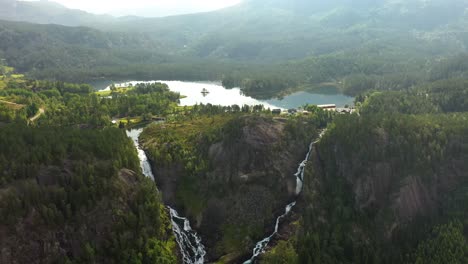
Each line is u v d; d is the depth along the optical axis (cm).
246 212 15400
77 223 11800
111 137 16250
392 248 13838
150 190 14162
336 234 13738
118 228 12388
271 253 12975
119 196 13075
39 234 11044
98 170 13350
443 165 16088
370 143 16425
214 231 14912
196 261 13825
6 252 10400
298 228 14400
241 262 13638
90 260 11406
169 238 13862
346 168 16425
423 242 13488
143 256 12238
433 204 15388
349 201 15488
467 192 15312
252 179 16212
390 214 14812
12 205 10900
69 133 15488
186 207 15600
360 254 13125
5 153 12638
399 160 15900
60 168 12788
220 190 15838
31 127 15900
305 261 12300
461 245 12900
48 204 11550
